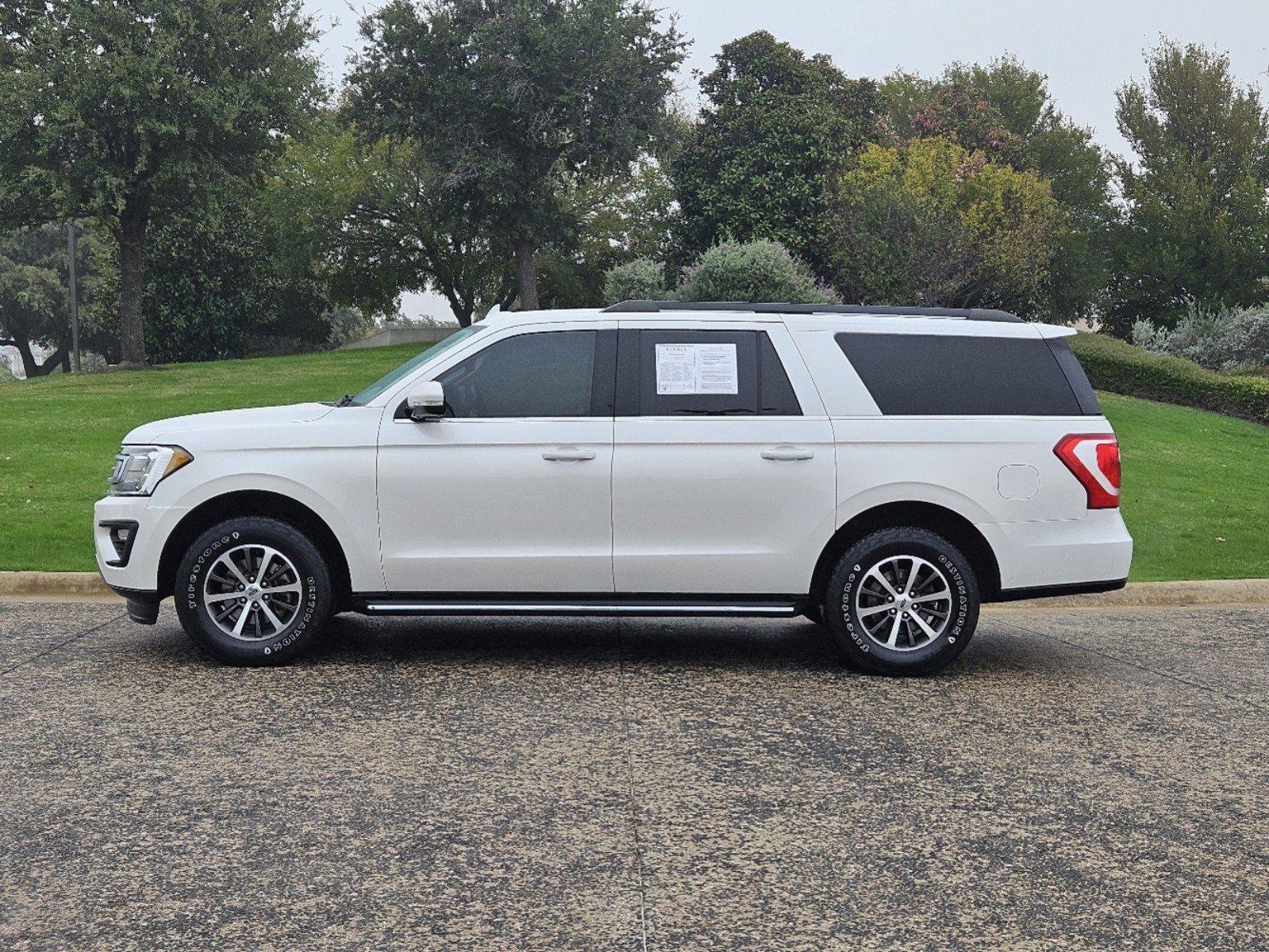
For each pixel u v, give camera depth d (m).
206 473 6.41
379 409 6.51
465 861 3.84
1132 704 6.03
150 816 4.21
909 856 3.93
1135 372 29.56
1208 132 47.62
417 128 36.03
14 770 4.71
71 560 9.77
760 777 4.73
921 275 29.12
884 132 38.91
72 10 32.81
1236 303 45.38
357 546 6.44
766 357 6.60
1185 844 4.07
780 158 34.09
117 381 29.91
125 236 36.97
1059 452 6.56
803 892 3.63
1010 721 5.65
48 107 32.88
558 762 4.89
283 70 36.22
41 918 3.39
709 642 7.53
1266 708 5.97
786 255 28.19
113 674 6.29
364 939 3.28
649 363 6.57
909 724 5.56
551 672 6.53
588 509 6.42
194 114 34.44
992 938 3.33
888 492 6.46
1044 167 49.41
